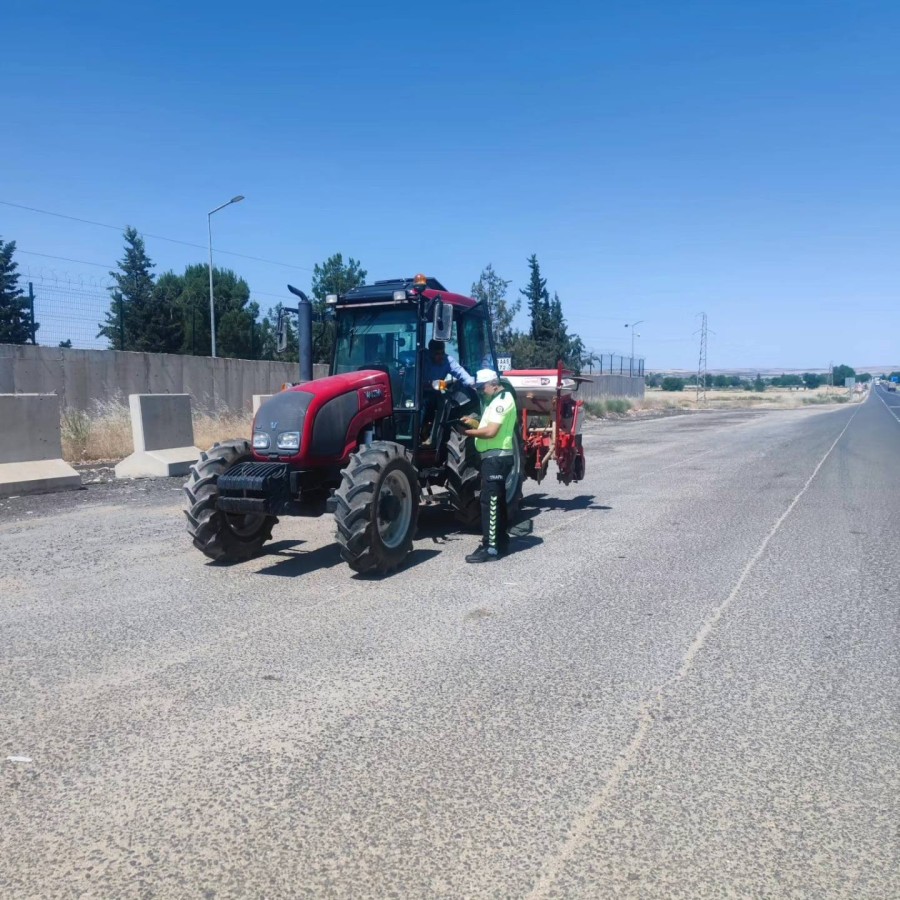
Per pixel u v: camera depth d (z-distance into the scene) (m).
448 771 3.74
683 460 17.75
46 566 7.59
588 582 7.04
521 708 4.42
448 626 5.81
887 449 21.12
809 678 4.88
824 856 3.12
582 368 42.91
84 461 15.47
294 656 5.20
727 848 3.17
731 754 3.92
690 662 5.12
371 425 7.80
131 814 3.39
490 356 10.15
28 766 3.79
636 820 3.35
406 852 3.13
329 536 8.98
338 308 8.77
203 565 7.65
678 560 7.88
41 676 4.87
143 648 5.35
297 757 3.87
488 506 7.78
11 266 30.17
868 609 6.27
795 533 9.22
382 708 4.41
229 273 47.56
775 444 22.59
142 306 38.16
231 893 2.90
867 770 3.78
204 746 3.98
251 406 24.84
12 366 18.31
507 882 2.96
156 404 14.10
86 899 2.88
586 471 15.44
